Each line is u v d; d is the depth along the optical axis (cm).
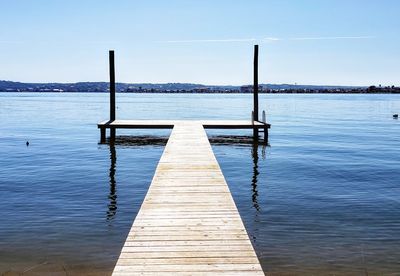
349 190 1337
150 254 549
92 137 2897
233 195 1270
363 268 728
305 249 816
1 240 859
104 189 1341
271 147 2381
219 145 2445
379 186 1395
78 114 5903
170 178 965
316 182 1456
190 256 544
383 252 803
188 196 820
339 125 4200
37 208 1110
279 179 1506
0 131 3372
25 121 4519
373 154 2147
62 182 1441
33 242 851
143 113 5978
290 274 702
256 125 2244
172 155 1256
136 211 1092
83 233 912
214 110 7100
